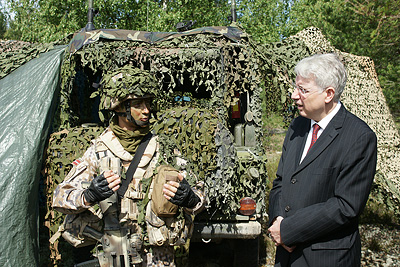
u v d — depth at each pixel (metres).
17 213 2.65
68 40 3.96
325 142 1.67
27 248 2.65
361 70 5.78
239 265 3.30
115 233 1.75
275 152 9.15
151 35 3.40
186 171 1.91
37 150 2.86
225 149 2.69
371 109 5.57
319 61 1.67
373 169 1.60
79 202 1.66
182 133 2.66
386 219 5.09
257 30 15.44
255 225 2.92
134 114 1.76
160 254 1.85
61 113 3.30
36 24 12.14
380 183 4.90
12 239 2.60
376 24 7.33
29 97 3.07
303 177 1.70
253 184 2.98
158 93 1.84
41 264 3.17
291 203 1.73
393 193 4.84
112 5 11.38
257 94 3.23
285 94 3.40
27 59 3.44
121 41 3.33
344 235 1.62
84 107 4.23
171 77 3.10
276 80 3.41
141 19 11.70
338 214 1.56
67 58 3.32
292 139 1.92
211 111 3.09
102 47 3.24
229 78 3.20
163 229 1.79
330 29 8.09
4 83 3.22
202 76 3.08
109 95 1.74
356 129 1.62
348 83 5.41
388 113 5.78
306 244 1.66
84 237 1.83
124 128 1.81
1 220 2.59
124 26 11.78
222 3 13.66
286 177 1.81
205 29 3.35
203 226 2.91
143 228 1.81
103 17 11.68
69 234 1.83
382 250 4.15
